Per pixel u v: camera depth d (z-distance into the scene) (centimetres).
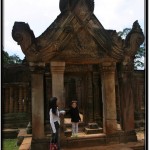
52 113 612
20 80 1591
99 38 748
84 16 732
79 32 734
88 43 743
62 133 724
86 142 739
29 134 1044
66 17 726
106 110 770
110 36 765
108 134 759
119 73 800
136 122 1173
